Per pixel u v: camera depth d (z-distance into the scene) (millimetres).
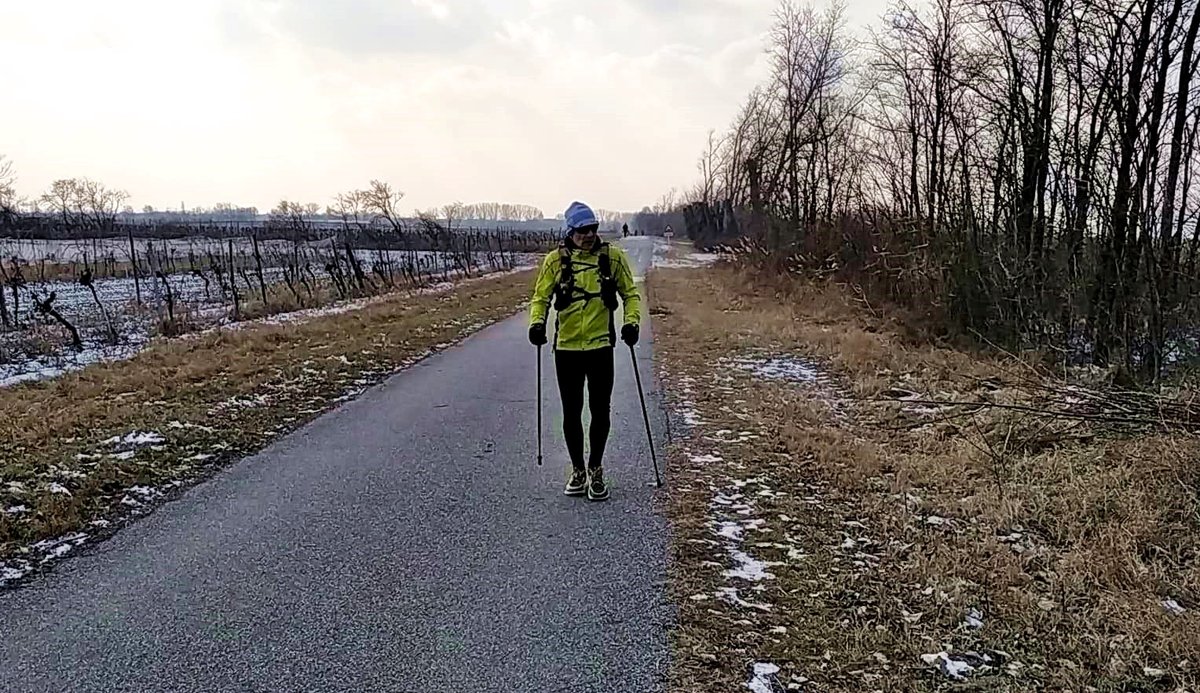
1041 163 11836
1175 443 5340
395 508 5055
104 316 15930
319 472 5812
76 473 5559
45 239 34125
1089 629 3631
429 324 14945
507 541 4531
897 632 3590
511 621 3617
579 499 5246
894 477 5809
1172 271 9469
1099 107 10352
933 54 15156
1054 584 4059
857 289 15539
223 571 4109
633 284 5324
